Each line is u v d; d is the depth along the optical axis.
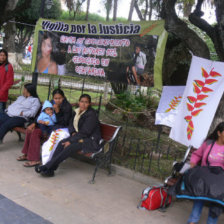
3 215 2.83
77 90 10.23
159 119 4.72
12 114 4.93
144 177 4.12
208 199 2.69
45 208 3.13
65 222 2.90
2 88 5.34
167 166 4.42
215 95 3.45
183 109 3.68
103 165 4.56
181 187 2.89
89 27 5.39
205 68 3.49
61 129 4.32
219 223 3.21
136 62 4.81
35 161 4.34
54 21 5.89
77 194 3.59
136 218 3.15
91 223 2.95
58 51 5.90
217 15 3.88
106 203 3.43
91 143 4.11
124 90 8.83
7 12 7.39
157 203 3.35
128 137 5.91
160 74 4.55
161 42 4.48
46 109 4.43
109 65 5.18
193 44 4.18
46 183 3.82
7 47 16.17
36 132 4.32
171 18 4.16
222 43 3.87
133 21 4.76
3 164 4.27
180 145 5.68
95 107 9.09
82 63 5.57
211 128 4.15
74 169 4.46
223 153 2.98
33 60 6.25
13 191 3.44
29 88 5.02
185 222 3.18
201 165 3.15
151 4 7.36
